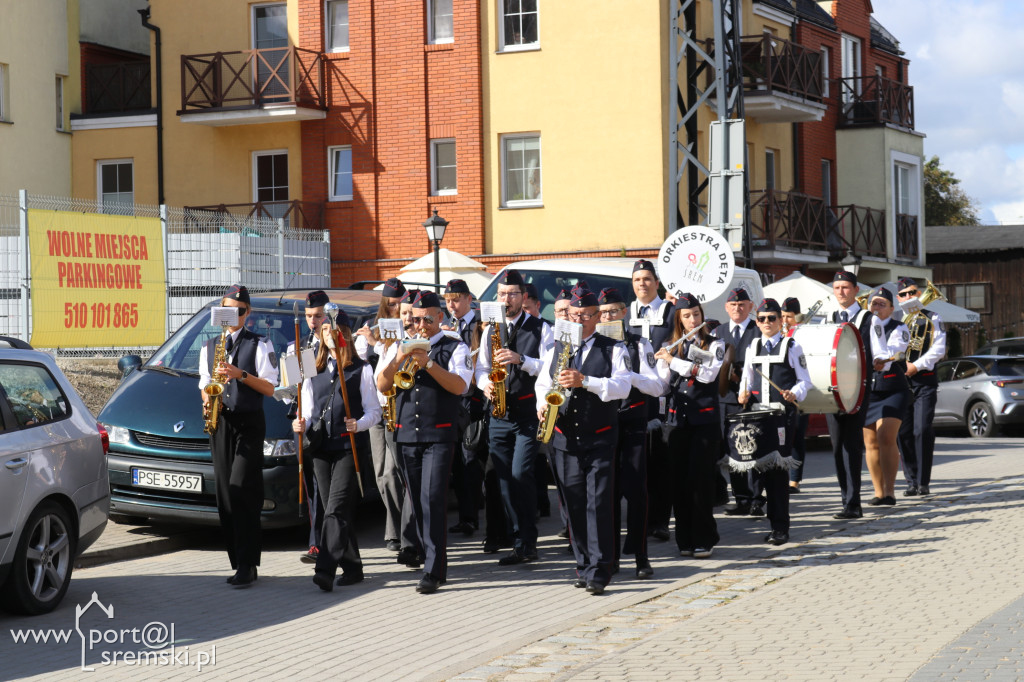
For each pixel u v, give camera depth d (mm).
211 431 9086
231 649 7262
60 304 17922
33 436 8133
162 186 29906
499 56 27375
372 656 7070
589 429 8734
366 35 28266
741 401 10703
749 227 22312
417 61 27891
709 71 28938
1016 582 8477
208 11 29562
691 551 10047
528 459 9930
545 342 9883
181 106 29562
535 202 27297
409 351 8578
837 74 36031
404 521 9719
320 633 7645
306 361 9016
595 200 26734
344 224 28547
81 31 31156
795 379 10539
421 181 27922
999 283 45875
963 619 7375
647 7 26234
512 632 7629
